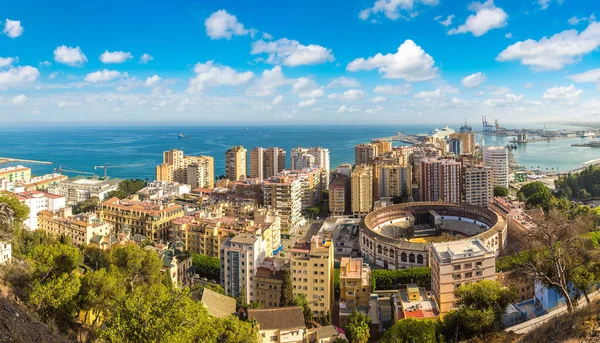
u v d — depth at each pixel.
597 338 81.12
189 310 85.38
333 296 185.25
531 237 122.31
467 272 153.88
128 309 83.81
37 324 87.19
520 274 126.94
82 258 189.12
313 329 145.25
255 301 182.00
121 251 141.62
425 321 128.75
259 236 195.88
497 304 123.38
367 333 142.62
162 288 107.81
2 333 73.56
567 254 111.31
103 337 84.56
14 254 137.38
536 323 127.19
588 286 116.19
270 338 134.88
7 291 102.00
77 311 110.12
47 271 116.12
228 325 103.31
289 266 186.75
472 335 123.44
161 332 78.88
